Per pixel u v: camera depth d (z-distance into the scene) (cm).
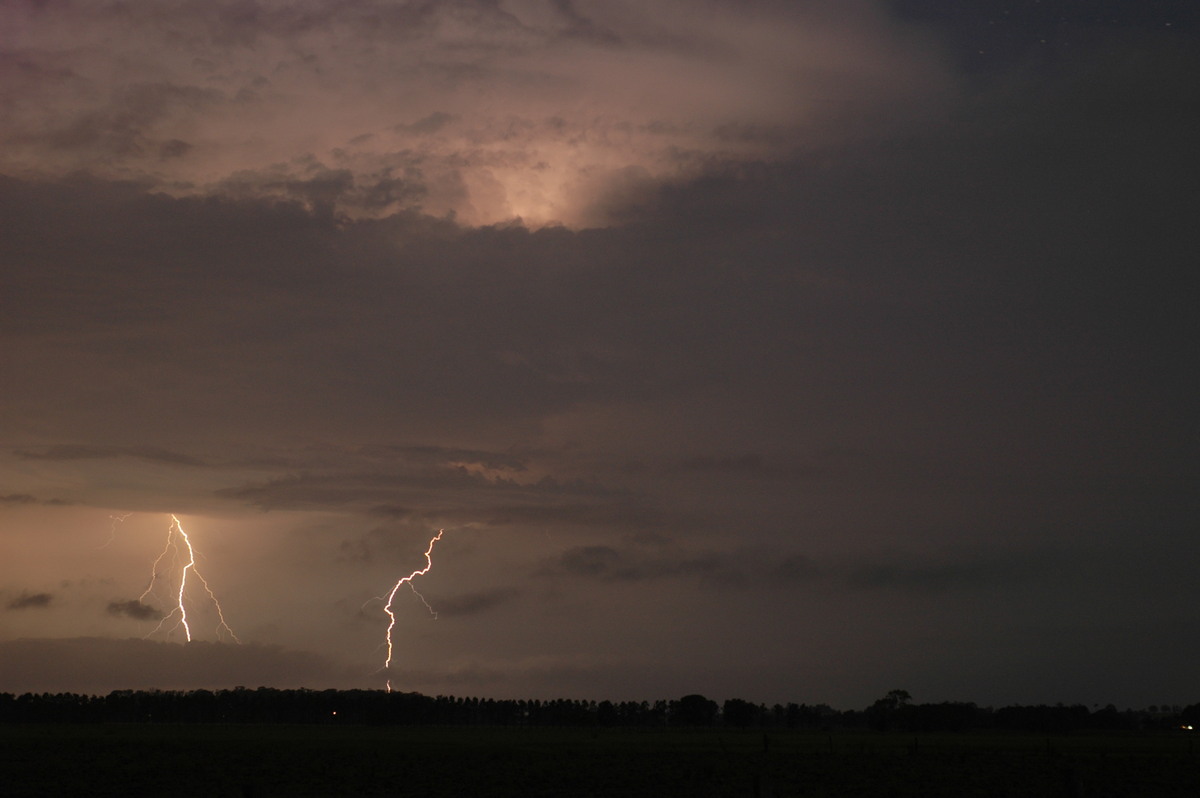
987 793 4900
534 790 5156
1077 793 3525
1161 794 4919
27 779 5769
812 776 5934
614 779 5738
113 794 4972
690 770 6384
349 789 5216
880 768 6606
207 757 7650
